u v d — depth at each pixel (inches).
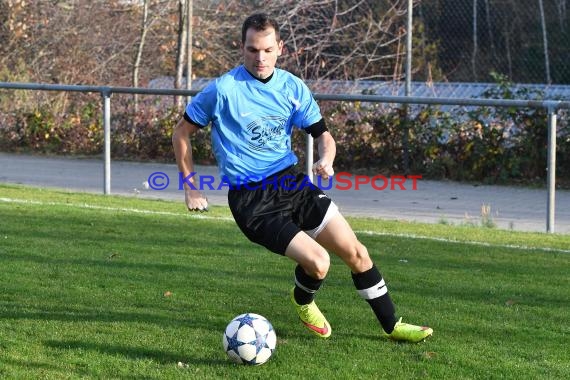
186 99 1551.4
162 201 1116.5
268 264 743.1
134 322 566.6
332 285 674.8
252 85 512.7
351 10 1646.2
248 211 511.5
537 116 1301.7
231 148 516.7
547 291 664.4
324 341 536.4
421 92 1690.5
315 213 513.7
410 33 1365.7
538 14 2114.9
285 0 1685.5
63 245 804.6
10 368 477.7
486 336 553.3
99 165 1493.6
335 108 1416.1
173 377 467.8
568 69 2084.2
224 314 590.9
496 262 761.6
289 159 526.6
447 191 1252.5
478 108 1334.9
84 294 637.9
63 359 494.3
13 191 1168.2
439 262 759.1
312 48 1637.6
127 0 1881.2
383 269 728.3
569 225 1013.8
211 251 791.1
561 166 1302.9
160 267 725.3
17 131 1658.5
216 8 1811.0
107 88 1167.6
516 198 1198.3
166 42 1866.4
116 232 871.1
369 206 1129.4
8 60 1852.9
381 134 1392.7
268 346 488.7
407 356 510.9
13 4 1850.4
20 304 606.5
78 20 1861.5
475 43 1994.3
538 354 518.0
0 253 765.9
